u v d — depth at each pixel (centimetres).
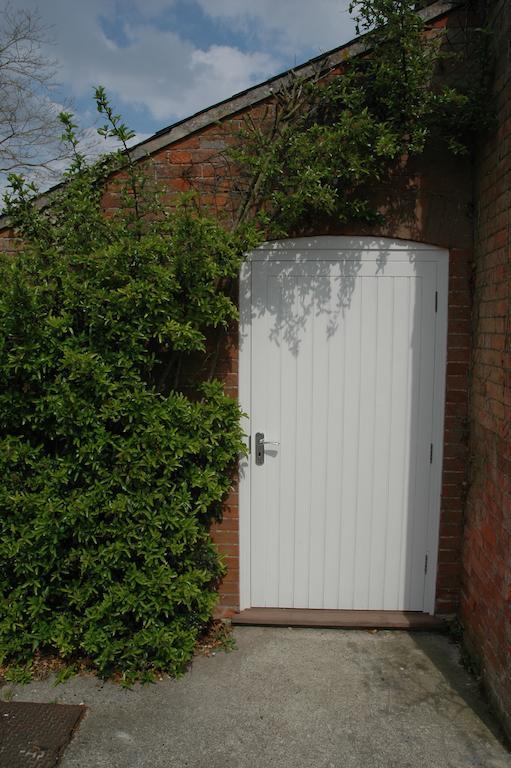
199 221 285
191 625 317
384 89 300
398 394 336
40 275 289
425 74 293
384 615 346
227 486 327
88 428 290
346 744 248
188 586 301
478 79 297
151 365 293
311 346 336
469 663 301
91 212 297
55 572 299
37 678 296
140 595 294
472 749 245
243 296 334
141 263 282
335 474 344
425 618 343
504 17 272
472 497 317
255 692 284
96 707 274
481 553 297
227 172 325
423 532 344
